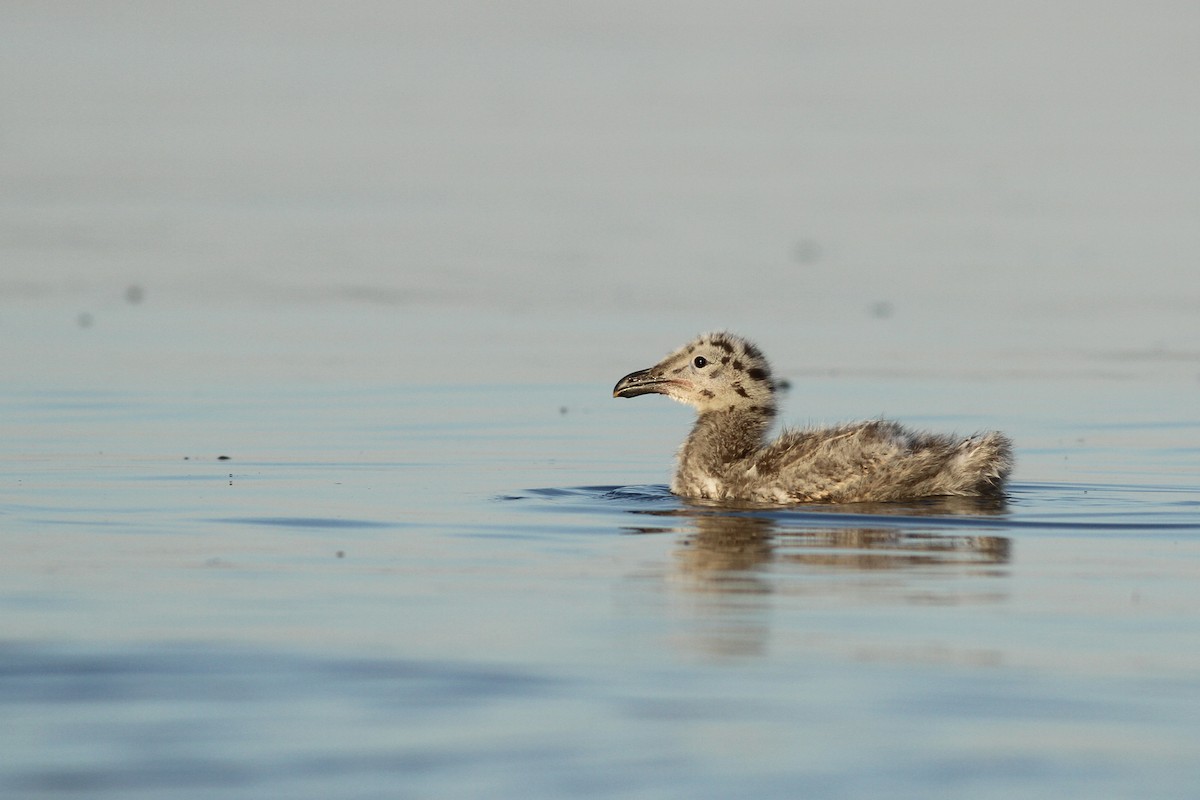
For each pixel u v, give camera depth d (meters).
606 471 21.00
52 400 25.38
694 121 69.69
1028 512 18.11
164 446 22.11
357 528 17.27
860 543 16.53
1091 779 10.21
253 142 63.47
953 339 31.06
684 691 11.70
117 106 73.50
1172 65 86.12
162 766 10.27
